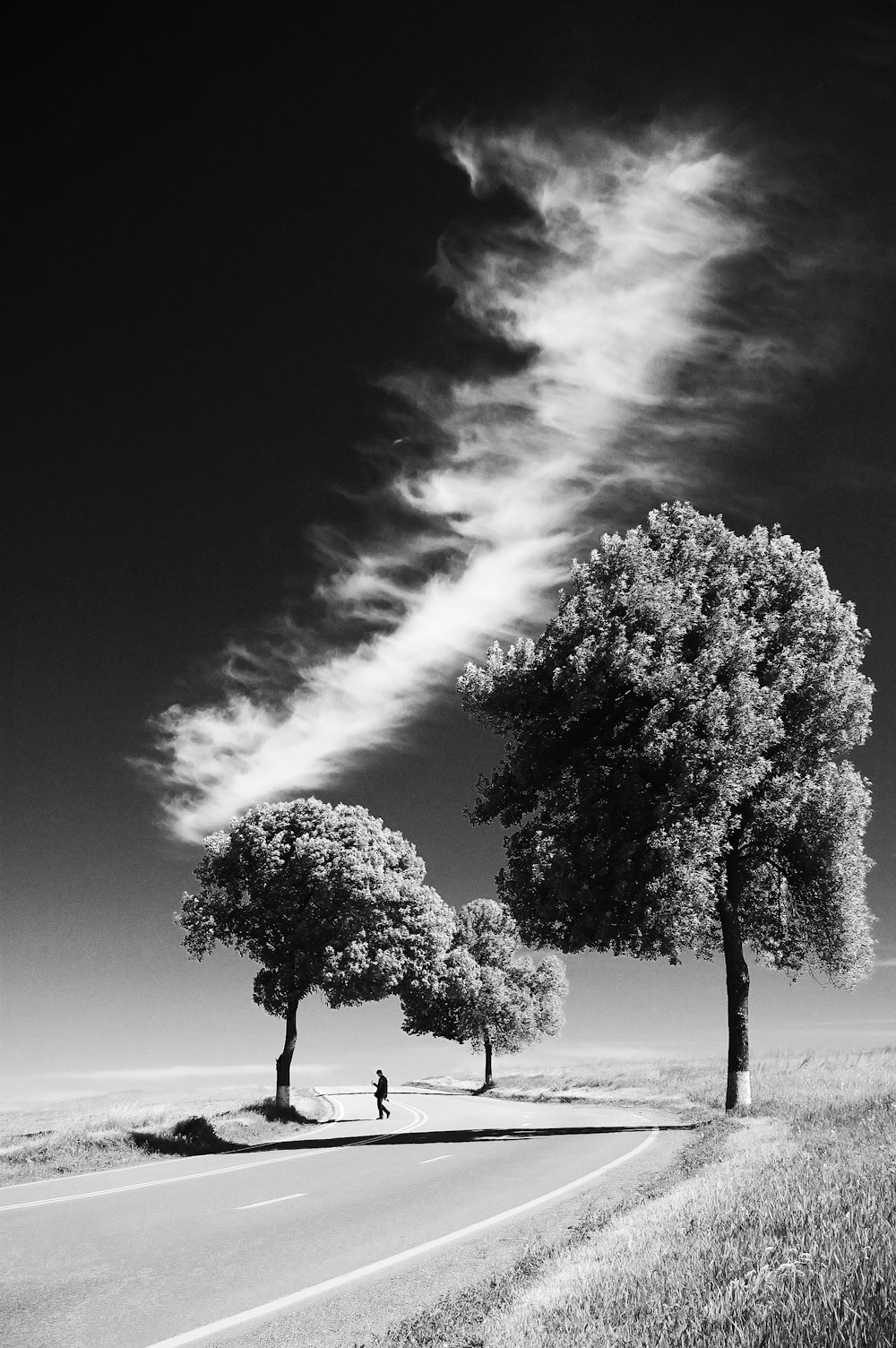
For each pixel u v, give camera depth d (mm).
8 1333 6863
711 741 24953
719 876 27297
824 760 28766
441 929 39094
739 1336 4770
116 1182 15531
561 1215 11148
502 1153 18672
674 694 25672
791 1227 7250
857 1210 7438
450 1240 9930
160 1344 6586
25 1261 9180
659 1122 27609
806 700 28578
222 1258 9250
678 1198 10305
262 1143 25797
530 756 27281
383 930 37406
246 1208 12328
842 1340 4566
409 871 40031
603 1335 5289
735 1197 9445
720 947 31500
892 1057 43156
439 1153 19234
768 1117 22500
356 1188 14016
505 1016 66125
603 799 26000
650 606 26109
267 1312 7367
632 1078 53500
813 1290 5332
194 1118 26109
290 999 36688
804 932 30453
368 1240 10070
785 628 29000
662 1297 5836
